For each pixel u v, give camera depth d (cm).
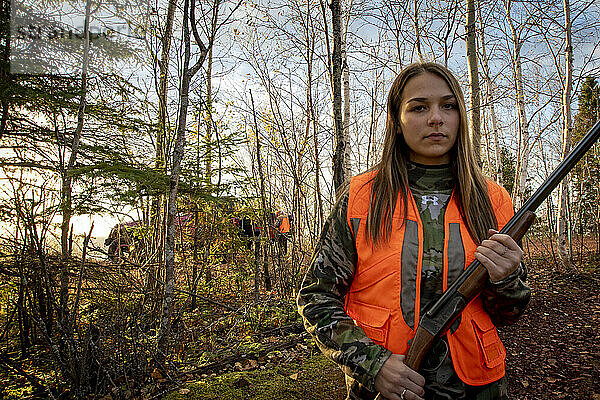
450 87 113
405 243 110
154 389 309
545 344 413
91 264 382
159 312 405
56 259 367
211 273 545
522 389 331
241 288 541
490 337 110
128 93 548
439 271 108
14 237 364
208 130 530
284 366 355
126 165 445
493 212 116
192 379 335
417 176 119
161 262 446
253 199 543
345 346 103
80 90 479
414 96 112
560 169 106
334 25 550
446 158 119
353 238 115
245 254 550
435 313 103
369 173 125
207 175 496
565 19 742
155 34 529
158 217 505
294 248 598
